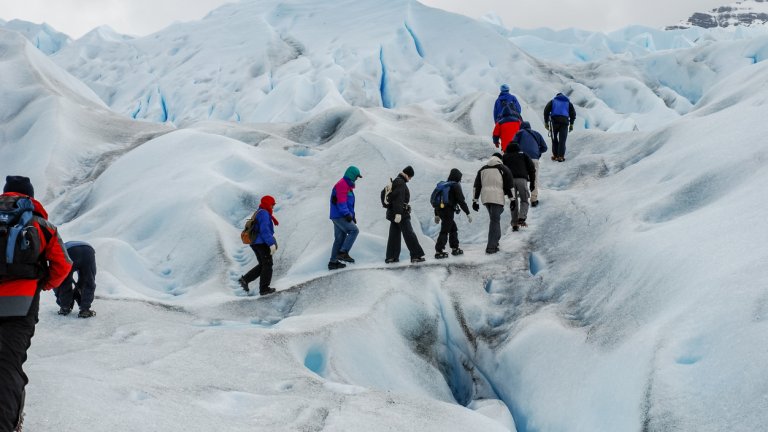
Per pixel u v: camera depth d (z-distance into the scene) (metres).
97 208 11.14
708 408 3.66
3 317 2.86
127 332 5.65
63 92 18.33
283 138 14.43
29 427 2.84
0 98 17.03
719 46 37.31
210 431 3.27
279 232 9.59
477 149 11.98
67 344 5.03
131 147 15.38
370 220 9.46
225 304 7.29
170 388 3.96
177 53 51.88
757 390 3.49
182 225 9.77
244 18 55.28
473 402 5.75
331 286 7.47
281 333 5.65
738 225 5.10
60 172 14.06
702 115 10.36
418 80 41.50
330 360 5.46
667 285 5.02
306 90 34.94
